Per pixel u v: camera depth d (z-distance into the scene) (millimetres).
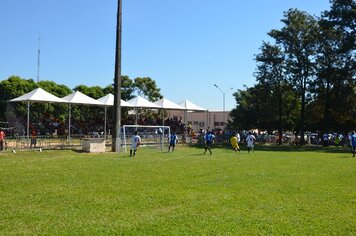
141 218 9906
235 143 38094
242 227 9211
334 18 52344
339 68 54156
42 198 12141
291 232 8898
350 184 16016
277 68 59281
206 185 15148
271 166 22797
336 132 67938
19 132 38875
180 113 78125
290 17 57375
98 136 41406
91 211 10562
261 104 61625
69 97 36469
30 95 33000
